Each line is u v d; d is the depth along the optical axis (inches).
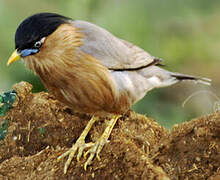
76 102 371.6
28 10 657.0
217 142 328.2
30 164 362.3
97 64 362.0
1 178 357.4
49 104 411.2
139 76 413.4
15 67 591.8
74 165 347.6
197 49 794.2
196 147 330.0
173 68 761.0
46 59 348.5
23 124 401.4
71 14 650.2
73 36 355.9
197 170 323.0
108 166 329.4
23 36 340.8
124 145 334.3
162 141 344.8
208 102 692.1
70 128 402.9
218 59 796.0
